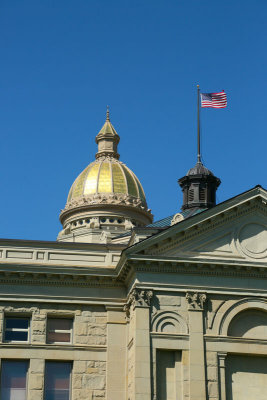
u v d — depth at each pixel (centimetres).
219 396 4588
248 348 4725
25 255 5044
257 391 4706
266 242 4928
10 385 4794
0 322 4869
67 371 4881
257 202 4962
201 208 6475
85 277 4988
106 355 4912
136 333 4634
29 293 4941
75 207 8412
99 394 4834
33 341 4866
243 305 4800
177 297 4762
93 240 7844
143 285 4734
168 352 4669
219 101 6209
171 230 4803
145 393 4506
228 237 4909
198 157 6800
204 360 4644
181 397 4562
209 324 4734
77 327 4944
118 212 8319
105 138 9162
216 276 4825
